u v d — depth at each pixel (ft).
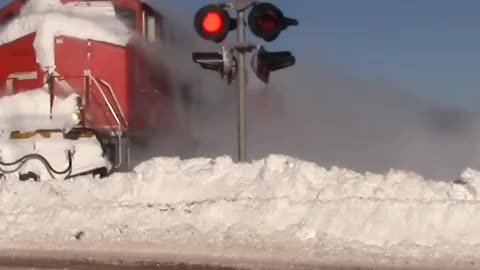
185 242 39.37
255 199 41.98
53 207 45.93
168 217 42.45
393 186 42.93
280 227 40.16
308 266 34.40
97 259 37.52
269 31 46.16
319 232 39.09
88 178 49.52
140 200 46.11
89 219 43.52
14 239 41.98
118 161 65.51
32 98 66.13
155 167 47.93
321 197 42.55
